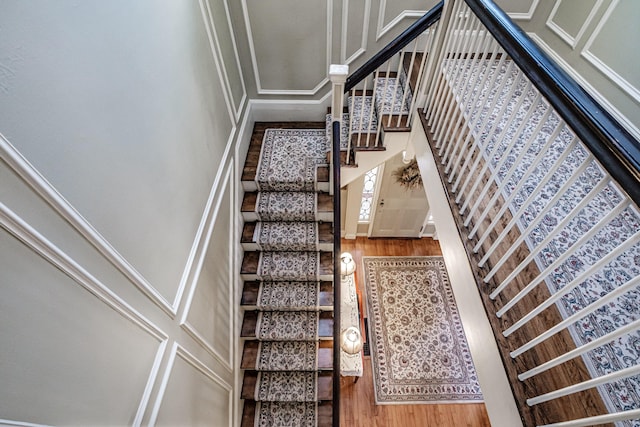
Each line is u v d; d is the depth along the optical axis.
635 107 1.90
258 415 2.48
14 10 0.65
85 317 0.86
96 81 0.92
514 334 1.27
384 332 3.82
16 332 0.65
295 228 2.79
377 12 2.61
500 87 1.28
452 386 3.42
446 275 4.32
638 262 1.32
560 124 0.93
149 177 1.23
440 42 1.94
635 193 0.66
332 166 2.35
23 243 0.67
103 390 0.93
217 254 2.10
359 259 4.53
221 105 2.21
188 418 1.52
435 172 2.01
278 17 2.54
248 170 2.79
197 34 1.75
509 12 2.64
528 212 1.53
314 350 2.61
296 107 3.13
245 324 2.63
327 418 2.47
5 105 0.63
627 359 1.12
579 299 1.25
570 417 1.08
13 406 0.64
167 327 1.36
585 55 2.21
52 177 0.74
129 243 1.08
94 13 0.91
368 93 2.93
